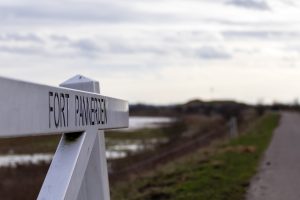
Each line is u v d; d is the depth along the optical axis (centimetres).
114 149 3606
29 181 2097
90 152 372
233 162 1938
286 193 1285
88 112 365
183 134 4531
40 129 271
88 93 366
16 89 241
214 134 4147
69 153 334
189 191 1292
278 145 2930
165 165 2089
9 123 234
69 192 310
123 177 1903
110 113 437
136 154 2819
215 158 2078
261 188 1355
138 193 1389
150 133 5925
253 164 1906
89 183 410
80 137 350
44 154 3666
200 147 3122
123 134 5819
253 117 8306
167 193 1280
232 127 3775
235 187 1335
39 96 271
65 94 313
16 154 3734
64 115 311
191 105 8944
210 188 1320
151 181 1573
